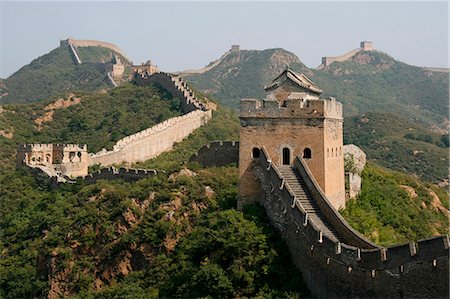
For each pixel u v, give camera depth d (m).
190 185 47.59
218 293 32.19
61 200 56.84
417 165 85.50
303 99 38.00
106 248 45.53
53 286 45.06
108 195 50.62
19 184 65.81
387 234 39.25
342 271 27.81
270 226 35.41
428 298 23.58
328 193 37.31
